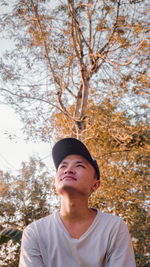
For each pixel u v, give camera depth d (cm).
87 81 1210
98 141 1221
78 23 1155
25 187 1581
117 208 1205
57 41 1172
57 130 1252
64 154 203
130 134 1179
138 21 1109
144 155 1212
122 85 1154
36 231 200
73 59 1179
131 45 1120
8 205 1619
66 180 193
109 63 1159
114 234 193
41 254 194
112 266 189
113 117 1202
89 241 191
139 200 1169
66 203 196
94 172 208
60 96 1213
